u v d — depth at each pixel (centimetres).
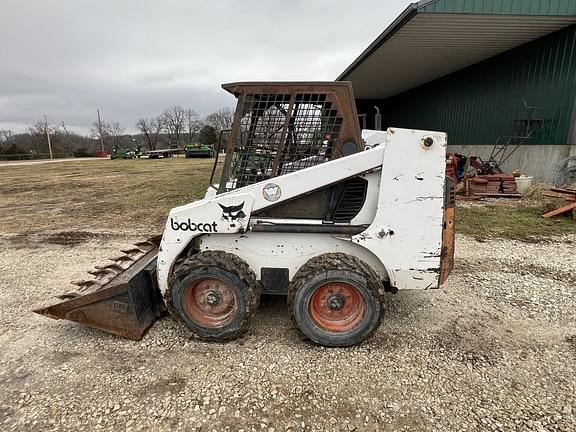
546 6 775
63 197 1082
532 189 837
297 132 284
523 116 982
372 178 275
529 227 589
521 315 322
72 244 578
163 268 294
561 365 254
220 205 277
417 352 270
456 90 1331
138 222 719
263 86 278
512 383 237
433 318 319
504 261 449
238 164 292
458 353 269
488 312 328
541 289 372
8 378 253
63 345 291
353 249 285
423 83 1606
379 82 1581
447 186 276
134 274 300
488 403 221
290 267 290
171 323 316
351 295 272
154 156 3831
